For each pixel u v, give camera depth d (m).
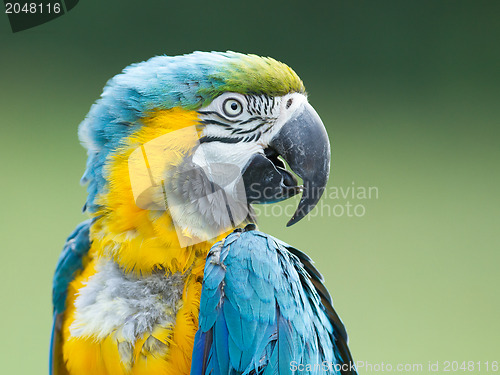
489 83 15.95
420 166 13.71
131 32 15.58
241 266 4.21
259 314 4.14
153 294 4.38
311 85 15.56
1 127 14.08
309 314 4.46
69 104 14.62
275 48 15.98
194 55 4.90
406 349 9.53
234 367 4.09
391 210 12.56
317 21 15.79
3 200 12.23
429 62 16.22
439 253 11.39
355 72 16.00
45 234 11.62
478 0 16.47
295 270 4.48
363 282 10.78
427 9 16.45
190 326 4.33
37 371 9.27
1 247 11.16
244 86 4.79
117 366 4.29
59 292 5.15
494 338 9.69
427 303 10.41
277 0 16.00
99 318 4.33
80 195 12.63
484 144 14.31
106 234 4.53
